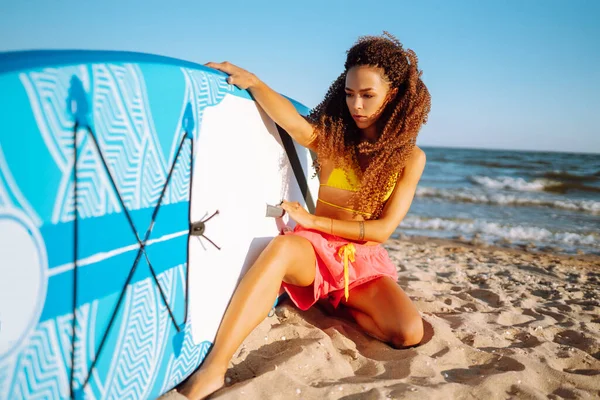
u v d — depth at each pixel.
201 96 1.60
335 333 2.21
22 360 1.03
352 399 1.66
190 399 1.59
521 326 2.70
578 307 3.28
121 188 1.27
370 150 2.17
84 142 1.13
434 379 1.86
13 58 0.99
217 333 1.78
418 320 2.15
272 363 1.88
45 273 1.06
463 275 4.20
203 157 1.64
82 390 1.20
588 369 2.17
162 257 1.47
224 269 1.83
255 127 2.01
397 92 2.17
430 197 12.24
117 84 1.22
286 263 1.93
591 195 13.14
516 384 1.87
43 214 1.04
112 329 1.28
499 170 20.47
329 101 2.26
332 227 2.11
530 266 5.00
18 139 0.97
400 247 6.05
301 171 2.56
